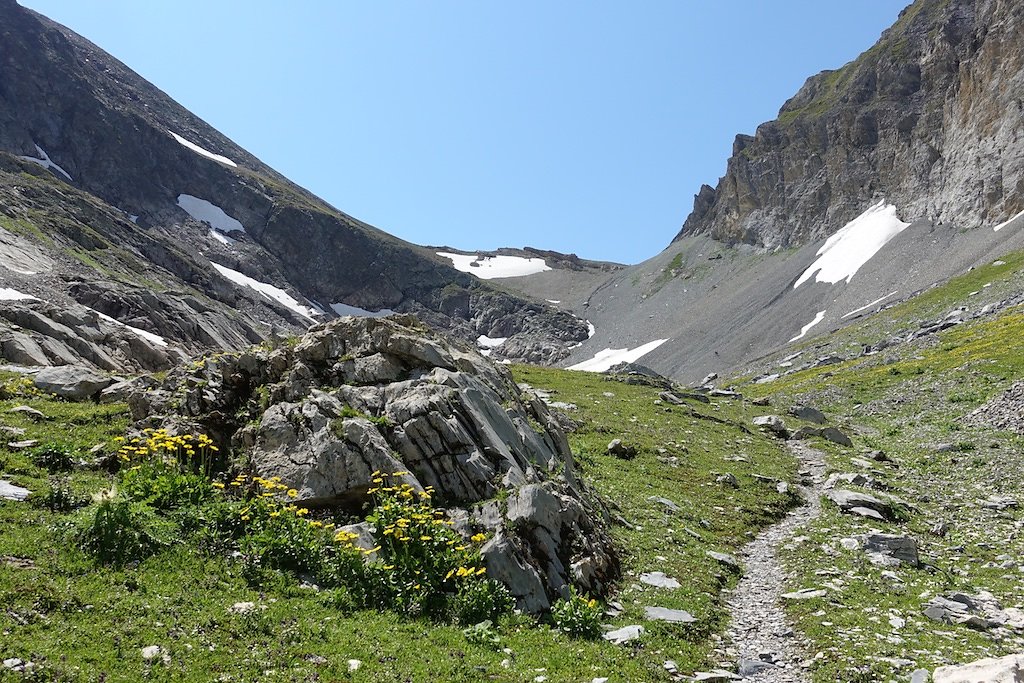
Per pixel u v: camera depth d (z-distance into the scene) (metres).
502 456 21.58
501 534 17.94
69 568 13.62
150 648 11.77
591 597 18.36
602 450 37.25
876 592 20.41
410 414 21.39
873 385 63.78
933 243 148.50
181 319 123.56
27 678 10.25
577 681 13.72
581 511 21.16
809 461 41.62
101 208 186.00
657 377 71.31
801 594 20.28
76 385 28.83
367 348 25.08
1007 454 37.72
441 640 14.62
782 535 27.52
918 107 195.88
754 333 164.25
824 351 100.00
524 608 16.64
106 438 22.84
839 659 15.74
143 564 14.62
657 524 26.16
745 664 15.88
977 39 167.00
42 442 21.20
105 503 15.11
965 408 49.19
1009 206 136.25
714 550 24.84
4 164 180.50
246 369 24.59
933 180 174.25
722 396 68.50
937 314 92.38
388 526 17.23
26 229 134.00
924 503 32.22
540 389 56.12
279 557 16.41
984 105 155.88
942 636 17.14
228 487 19.98
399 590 16.22
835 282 164.38
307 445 20.47
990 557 24.36
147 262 173.25
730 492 32.84
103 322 82.31
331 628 14.05
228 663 11.98
